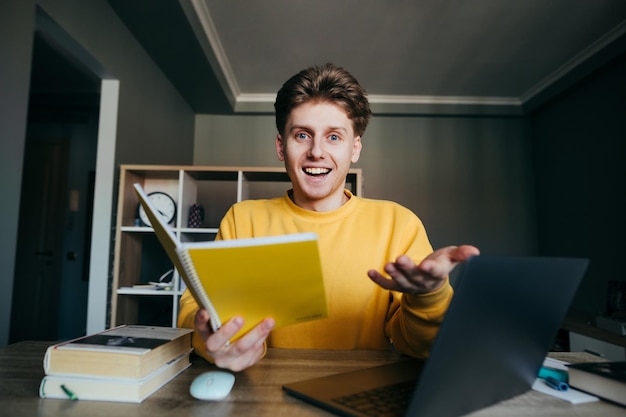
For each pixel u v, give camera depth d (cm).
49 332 367
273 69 341
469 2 245
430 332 65
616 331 221
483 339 46
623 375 57
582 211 324
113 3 226
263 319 57
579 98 327
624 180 278
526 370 58
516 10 252
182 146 371
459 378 46
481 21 265
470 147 411
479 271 41
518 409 54
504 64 326
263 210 109
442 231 403
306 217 102
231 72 349
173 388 61
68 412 52
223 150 409
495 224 404
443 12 255
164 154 324
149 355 58
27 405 54
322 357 78
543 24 267
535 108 379
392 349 96
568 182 344
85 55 210
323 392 56
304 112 90
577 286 57
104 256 232
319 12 257
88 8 207
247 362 60
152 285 246
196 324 56
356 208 105
